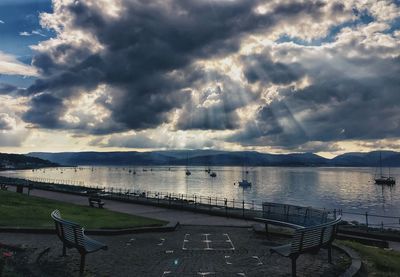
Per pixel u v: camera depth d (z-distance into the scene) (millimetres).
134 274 10133
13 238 14523
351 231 23500
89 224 18500
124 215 23641
